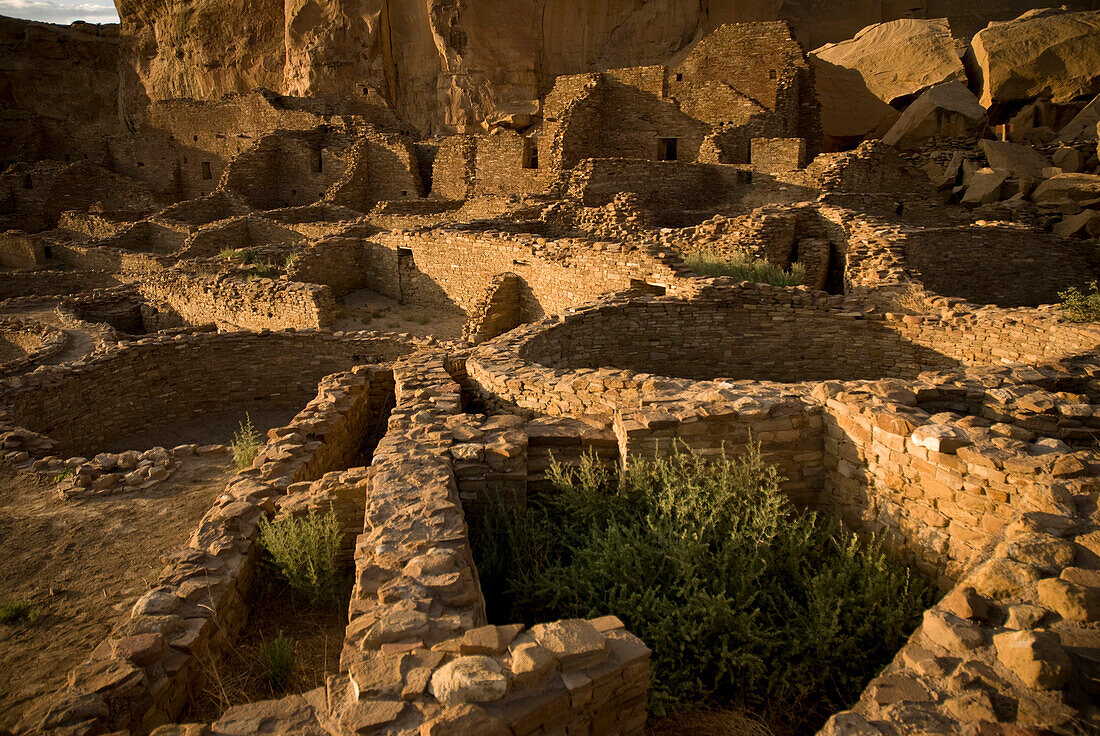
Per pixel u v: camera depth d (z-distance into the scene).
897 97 27.77
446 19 36.00
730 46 26.61
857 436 5.56
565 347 10.77
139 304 21.50
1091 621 3.06
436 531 4.45
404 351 13.78
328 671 4.73
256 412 14.16
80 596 5.83
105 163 45.94
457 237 19.23
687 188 23.77
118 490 8.24
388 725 2.88
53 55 57.00
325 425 8.12
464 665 3.09
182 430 13.17
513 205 24.53
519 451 5.88
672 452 5.81
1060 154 22.23
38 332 17.78
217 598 4.84
